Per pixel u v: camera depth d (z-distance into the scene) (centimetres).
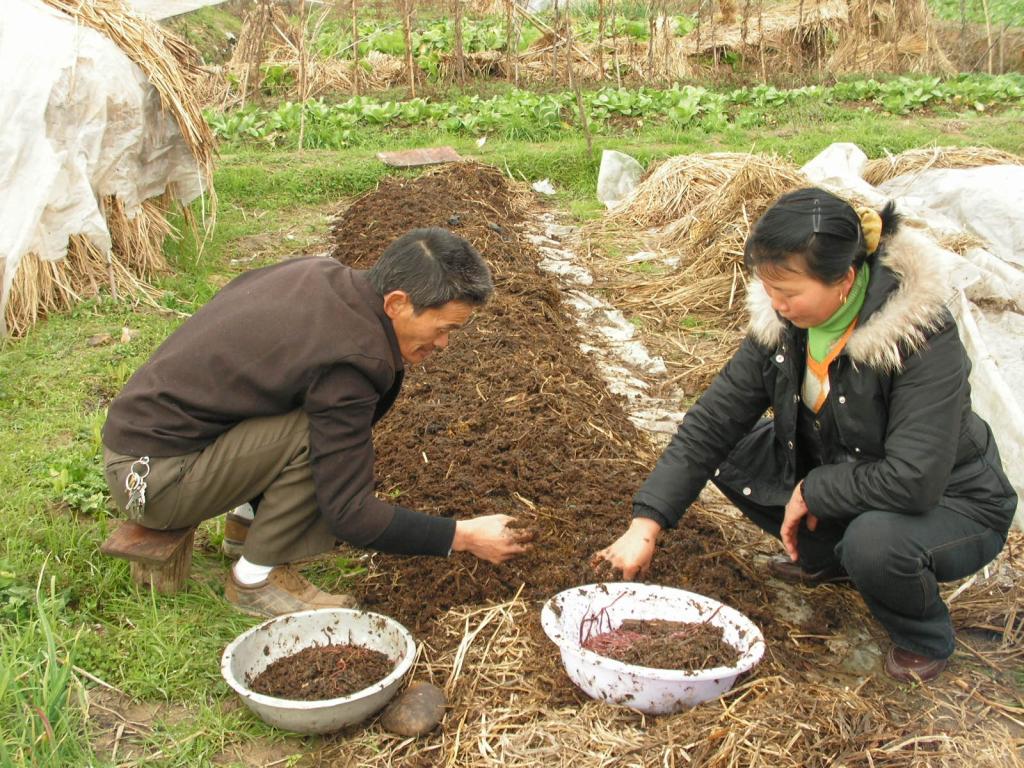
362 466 298
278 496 309
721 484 354
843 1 1373
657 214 805
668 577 354
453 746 281
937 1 1748
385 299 290
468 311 295
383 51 1377
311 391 289
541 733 281
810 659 325
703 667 289
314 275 301
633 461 438
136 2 1423
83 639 311
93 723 285
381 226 734
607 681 281
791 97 1157
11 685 277
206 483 303
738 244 671
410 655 291
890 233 285
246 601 331
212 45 1442
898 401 288
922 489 285
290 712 270
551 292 632
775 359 308
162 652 308
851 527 299
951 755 281
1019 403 468
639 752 272
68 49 571
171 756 274
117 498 308
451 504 387
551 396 479
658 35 1367
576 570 351
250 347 293
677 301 651
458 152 970
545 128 1054
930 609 304
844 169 775
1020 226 684
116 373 505
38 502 383
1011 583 371
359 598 345
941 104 1164
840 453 315
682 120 1080
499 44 1379
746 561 376
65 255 582
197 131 662
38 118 547
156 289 629
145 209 665
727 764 267
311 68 1252
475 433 446
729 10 1423
